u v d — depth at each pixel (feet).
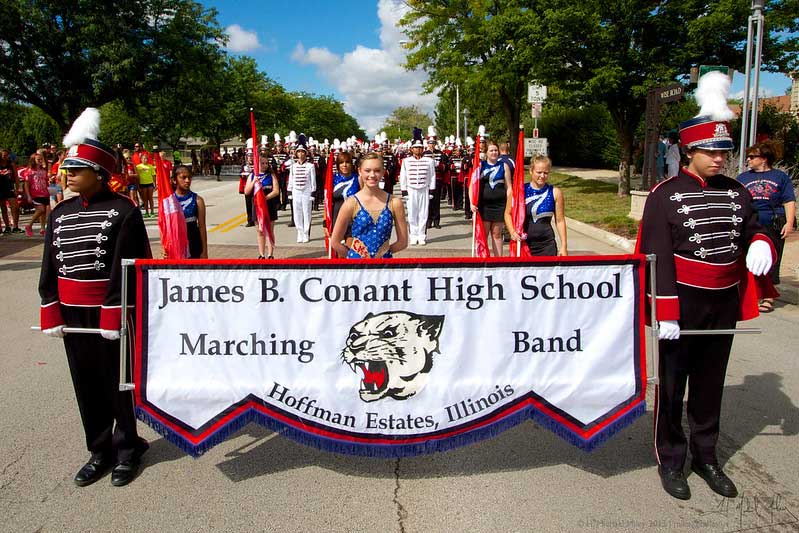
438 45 87.30
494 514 10.56
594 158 109.09
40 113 179.93
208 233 43.86
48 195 43.50
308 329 10.94
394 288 10.87
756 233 10.87
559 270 10.88
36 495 11.23
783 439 13.24
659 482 11.57
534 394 11.07
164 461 12.53
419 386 11.03
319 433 11.11
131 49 100.42
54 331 11.19
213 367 11.03
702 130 10.45
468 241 40.19
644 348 11.01
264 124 194.49
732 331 10.62
